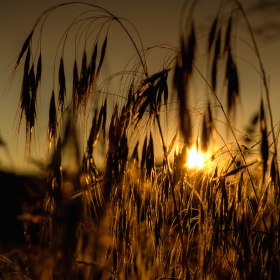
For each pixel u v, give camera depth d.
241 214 0.59
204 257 0.59
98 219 0.59
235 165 0.59
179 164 0.58
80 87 0.59
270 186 0.57
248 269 0.58
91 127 0.59
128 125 0.59
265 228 0.57
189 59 0.52
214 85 0.53
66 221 0.58
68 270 0.58
